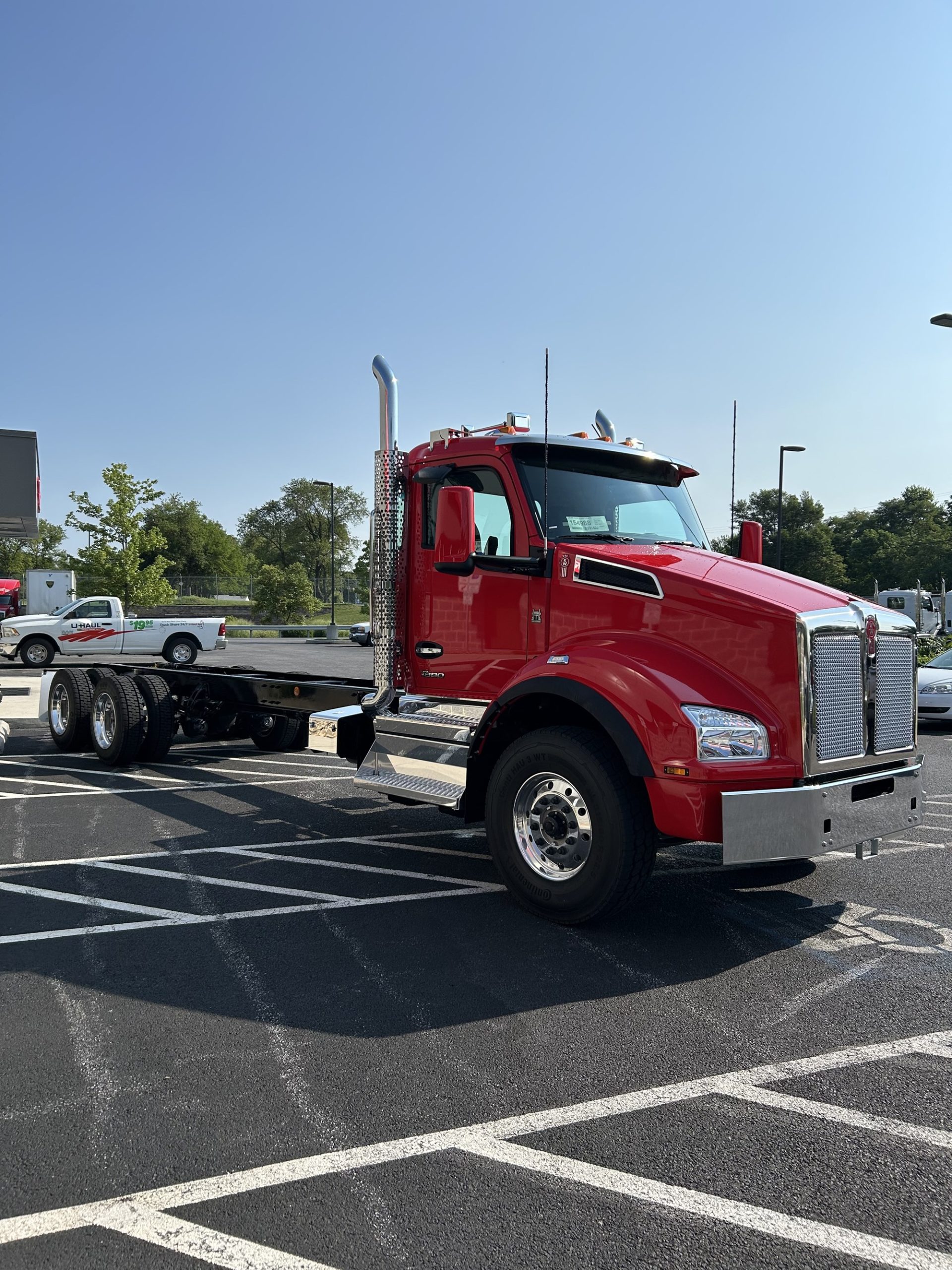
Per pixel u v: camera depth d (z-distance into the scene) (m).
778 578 5.04
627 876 4.64
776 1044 3.54
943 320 17.86
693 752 4.36
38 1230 2.42
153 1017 3.73
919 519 95.12
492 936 4.73
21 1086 3.17
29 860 6.14
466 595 5.86
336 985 4.08
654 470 6.24
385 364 6.30
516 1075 3.27
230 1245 2.36
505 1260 2.31
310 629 45.44
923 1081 3.26
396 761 5.97
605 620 5.14
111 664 11.01
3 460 17.59
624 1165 2.72
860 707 4.78
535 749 4.91
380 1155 2.76
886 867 6.20
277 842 6.70
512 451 5.68
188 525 116.25
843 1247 2.37
